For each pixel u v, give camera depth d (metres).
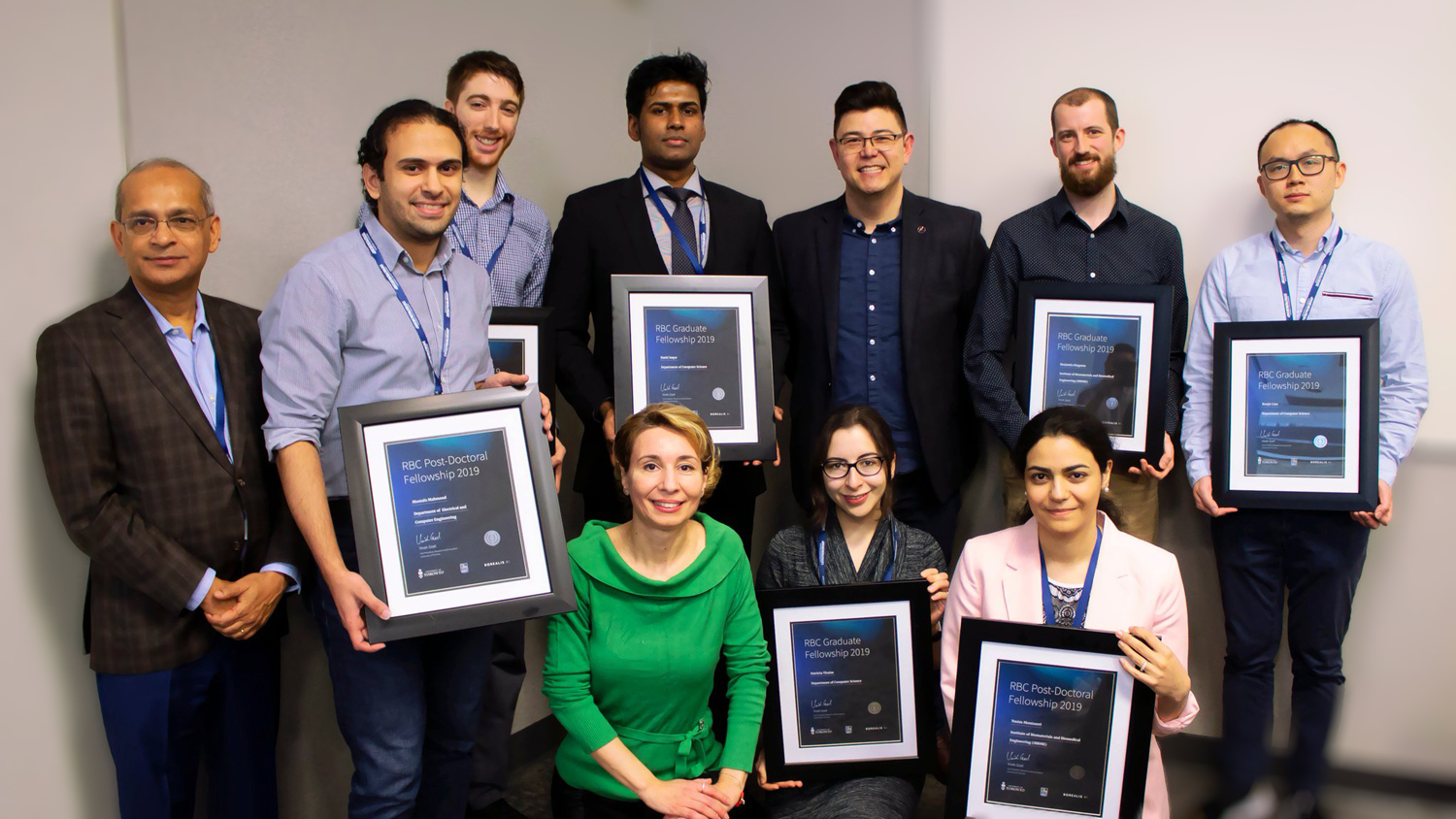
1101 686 1.94
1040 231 2.86
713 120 3.76
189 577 1.95
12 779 2.02
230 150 2.34
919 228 2.88
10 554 2.00
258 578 2.05
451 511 1.90
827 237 2.92
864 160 2.76
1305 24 2.87
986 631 1.98
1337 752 2.67
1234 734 2.70
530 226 2.76
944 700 2.27
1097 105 2.73
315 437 1.91
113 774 2.18
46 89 2.00
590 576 2.12
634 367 2.55
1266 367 2.66
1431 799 2.65
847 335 2.91
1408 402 2.66
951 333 2.91
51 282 2.03
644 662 2.10
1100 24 3.07
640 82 2.79
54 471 1.88
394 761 2.01
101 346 1.92
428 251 2.02
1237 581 2.79
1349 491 2.58
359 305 1.92
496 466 1.92
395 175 1.90
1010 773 1.98
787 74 3.61
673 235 2.85
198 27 2.27
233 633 2.01
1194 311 2.96
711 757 2.26
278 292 1.95
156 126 2.19
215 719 2.15
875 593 2.23
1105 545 2.18
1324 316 2.71
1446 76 2.76
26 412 2.01
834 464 2.41
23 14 1.96
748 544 2.94
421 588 1.89
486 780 2.68
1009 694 1.98
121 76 2.12
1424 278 2.82
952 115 3.27
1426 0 2.76
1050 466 2.08
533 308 2.52
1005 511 3.25
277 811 2.29
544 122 3.32
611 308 2.80
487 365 2.18
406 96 2.79
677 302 2.56
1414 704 2.85
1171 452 2.78
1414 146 2.80
